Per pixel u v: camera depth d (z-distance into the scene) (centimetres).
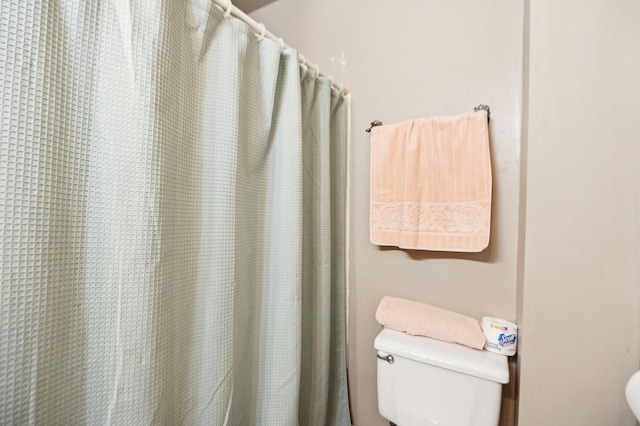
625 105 55
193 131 65
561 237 60
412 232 97
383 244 104
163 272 55
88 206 47
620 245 55
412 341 90
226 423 69
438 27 99
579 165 58
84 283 47
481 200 87
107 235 49
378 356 92
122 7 50
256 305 86
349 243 119
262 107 82
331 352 115
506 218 89
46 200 42
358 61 115
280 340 85
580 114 58
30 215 40
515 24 87
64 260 44
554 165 60
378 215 105
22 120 39
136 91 51
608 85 56
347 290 119
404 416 87
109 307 49
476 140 88
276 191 88
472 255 95
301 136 88
